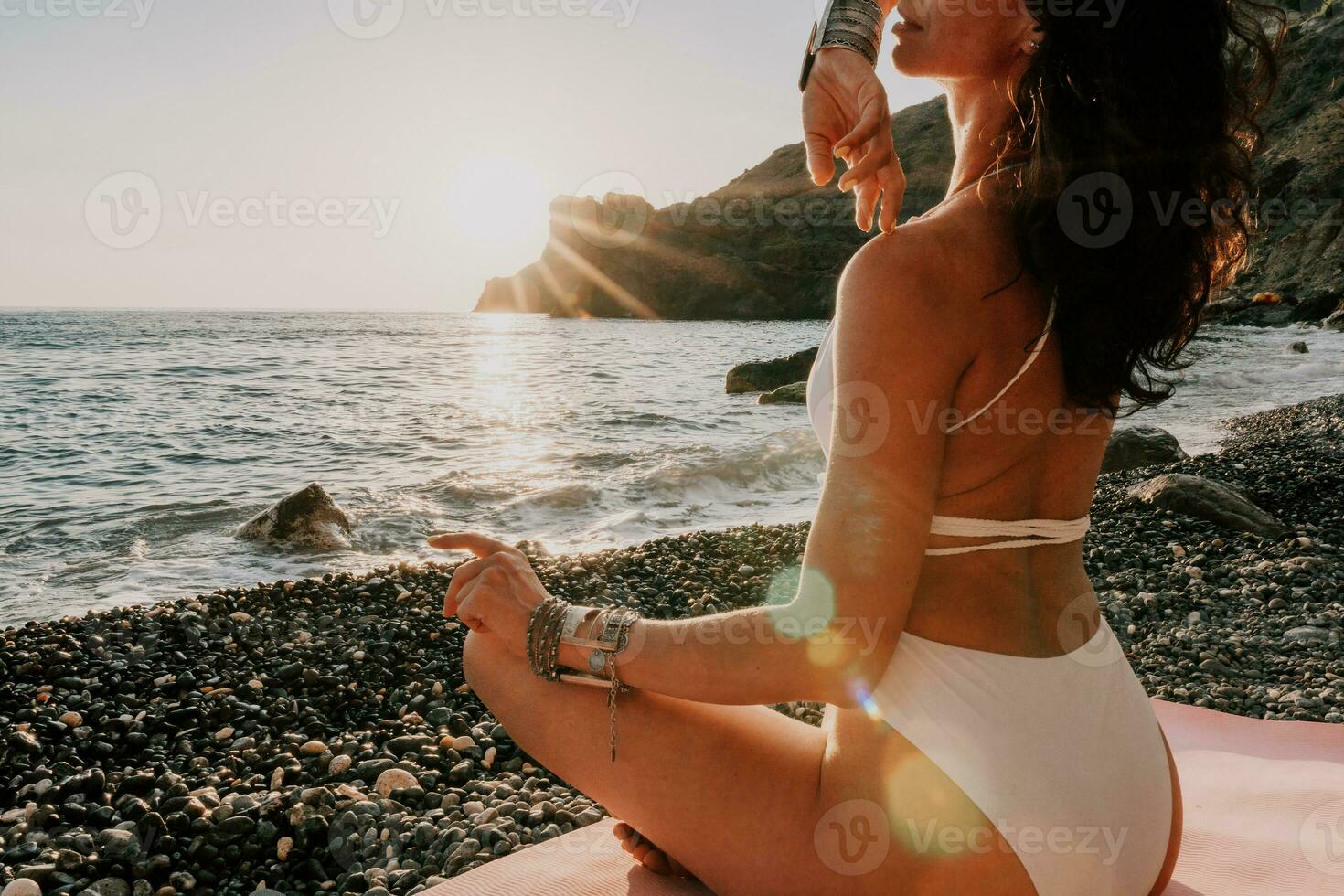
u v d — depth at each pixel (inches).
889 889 57.6
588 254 3838.6
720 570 265.6
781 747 64.6
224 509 370.0
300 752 137.3
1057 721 56.4
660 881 79.2
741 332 2319.1
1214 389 792.9
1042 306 53.6
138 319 4079.7
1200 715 126.6
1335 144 2020.2
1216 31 52.0
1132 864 59.9
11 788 125.1
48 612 249.3
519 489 395.9
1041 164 51.4
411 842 109.0
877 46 64.3
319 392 901.8
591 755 67.7
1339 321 1455.5
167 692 164.6
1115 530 269.3
